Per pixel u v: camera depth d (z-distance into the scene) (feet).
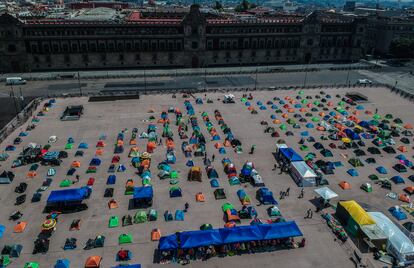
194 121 337.31
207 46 570.05
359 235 192.34
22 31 505.25
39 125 332.80
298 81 506.07
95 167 255.29
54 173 249.55
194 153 278.87
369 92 455.63
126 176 248.93
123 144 295.28
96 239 185.37
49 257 176.65
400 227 198.49
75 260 174.91
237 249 182.80
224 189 234.99
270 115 365.40
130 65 558.15
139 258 177.17
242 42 580.30
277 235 184.03
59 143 297.12
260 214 211.00
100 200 221.46
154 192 230.48
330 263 176.96
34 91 439.63
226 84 480.23
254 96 423.64
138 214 203.51
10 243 185.57
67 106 378.94
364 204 223.71
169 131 311.06
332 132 324.60
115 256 178.19
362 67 597.93
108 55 544.21
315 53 621.72
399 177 249.34
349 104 406.62
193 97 415.03
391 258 179.22
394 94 449.06
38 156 266.77
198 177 243.60
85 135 312.29
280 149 274.36
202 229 195.11
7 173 244.01
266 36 586.04
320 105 395.34
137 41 543.39
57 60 533.14
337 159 279.69
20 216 204.85
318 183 242.17
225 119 353.10
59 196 210.38
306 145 301.22
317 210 215.92
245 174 246.27
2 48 510.17
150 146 281.95
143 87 460.14
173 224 201.46
